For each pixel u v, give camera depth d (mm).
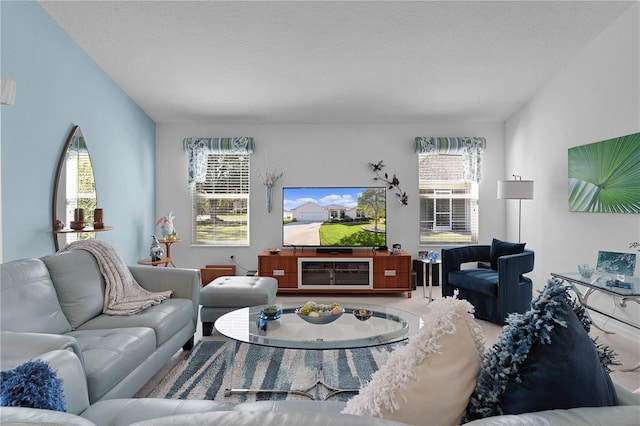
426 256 5281
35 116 3047
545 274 4410
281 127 5402
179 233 5410
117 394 1936
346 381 2504
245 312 2686
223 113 5078
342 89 4469
